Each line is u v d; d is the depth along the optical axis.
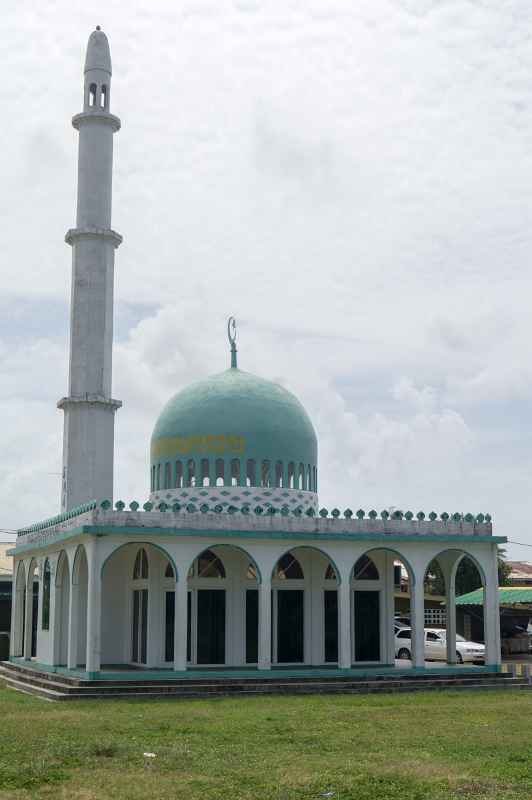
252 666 36.59
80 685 31.44
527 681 35.28
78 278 45.38
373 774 17.28
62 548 37.34
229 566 37.41
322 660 37.88
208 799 15.34
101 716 25.70
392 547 36.09
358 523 35.75
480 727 23.92
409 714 26.58
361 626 38.66
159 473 40.84
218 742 21.17
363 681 33.88
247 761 18.75
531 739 21.83
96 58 47.59
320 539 35.06
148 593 36.91
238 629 37.09
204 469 39.47
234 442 39.44
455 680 34.44
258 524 34.56
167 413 41.19
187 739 21.50
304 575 38.38
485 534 37.19
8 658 50.53
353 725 24.12
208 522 34.06
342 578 35.25
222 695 31.62
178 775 17.28
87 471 43.59
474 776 17.27
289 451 40.16
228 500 39.00
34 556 42.91
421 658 35.78
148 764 18.23
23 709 27.70
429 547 36.50
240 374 41.84
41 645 40.97
